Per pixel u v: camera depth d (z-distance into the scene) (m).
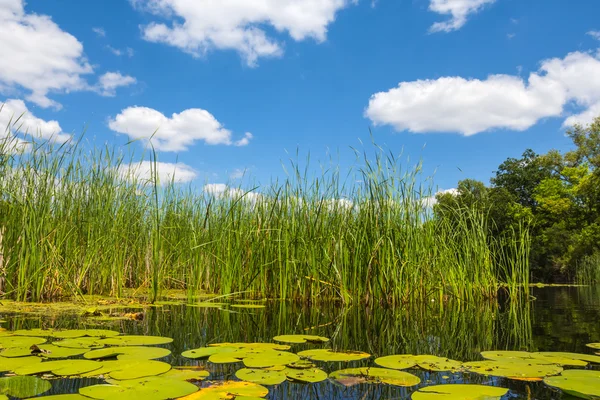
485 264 5.44
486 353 2.23
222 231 5.12
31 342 2.29
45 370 1.78
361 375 1.82
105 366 1.85
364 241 4.55
